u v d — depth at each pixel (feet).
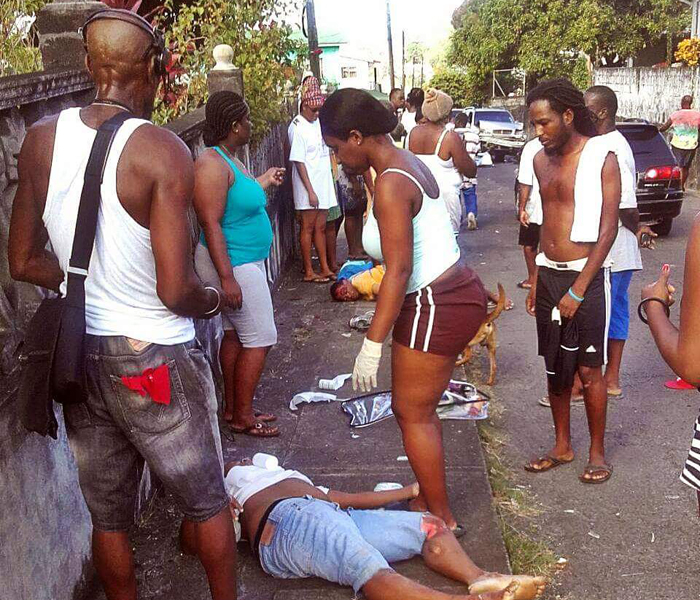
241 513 10.98
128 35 7.74
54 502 9.51
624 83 79.51
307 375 18.85
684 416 16.34
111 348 7.82
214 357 16.28
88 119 7.71
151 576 10.94
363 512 11.03
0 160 8.41
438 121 19.36
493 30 103.24
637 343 20.86
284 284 28.14
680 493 13.23
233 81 19.67
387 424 15.71
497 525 11.88
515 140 80.02
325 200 27.73
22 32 17.24
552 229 13.05
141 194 7.53
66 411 8.29
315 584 10.50
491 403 17.11
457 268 10.74
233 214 14.20
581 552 11.61
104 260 7.70
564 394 13.76
